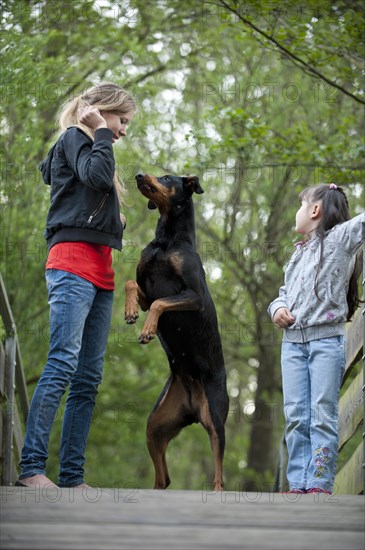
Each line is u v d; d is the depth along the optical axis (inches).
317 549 109.2
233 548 107.2
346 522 129.9
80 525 120.2
